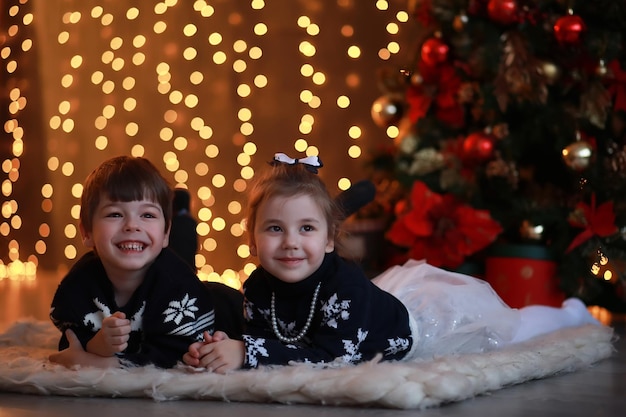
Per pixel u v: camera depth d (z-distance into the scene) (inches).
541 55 135.3
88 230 77.6
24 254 263.0
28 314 146.3
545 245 138.1
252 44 253.8
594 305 151.6
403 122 155.7
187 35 253.4
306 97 251.8
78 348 77.0
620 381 79.0
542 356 81.3
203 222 248.8
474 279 100.8
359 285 77.1
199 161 252.5
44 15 262.4
